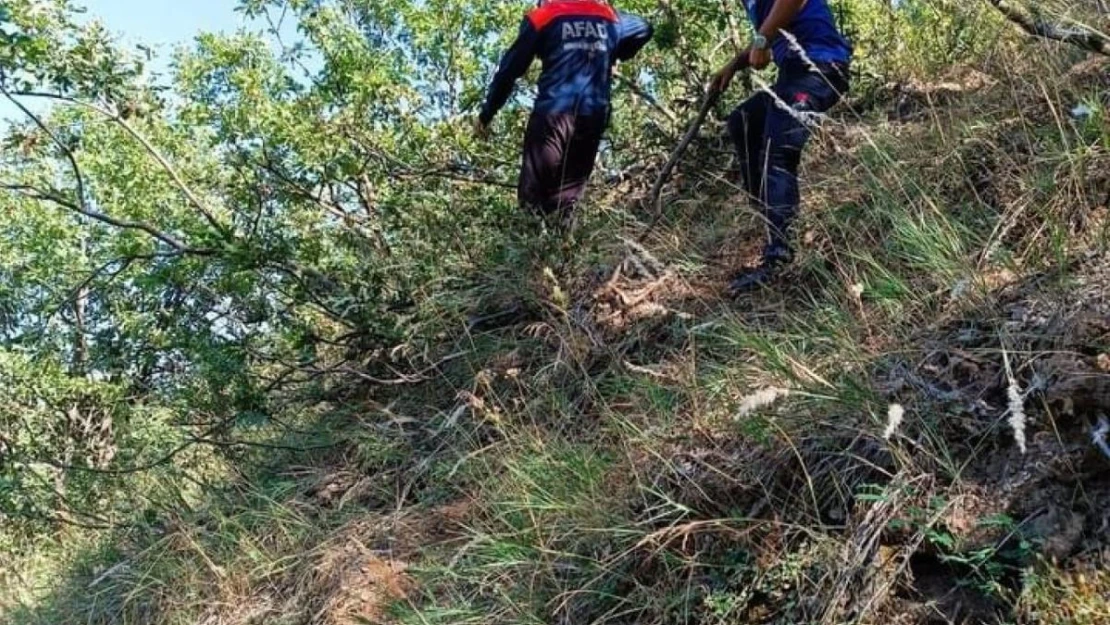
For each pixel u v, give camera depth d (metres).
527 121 5.31
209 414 5.08
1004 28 4.39
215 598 3.97
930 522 2.19
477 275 4.59
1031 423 2.31
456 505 3.56
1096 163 3.08
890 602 2.20
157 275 4.72
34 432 5.36
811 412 2.61
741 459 2.71
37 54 4.50
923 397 2.54
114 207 8.42
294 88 7.02
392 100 6.30
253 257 4.65
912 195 3.49
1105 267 2.67
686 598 2.46
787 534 2.46
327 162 5.58
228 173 5.94
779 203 3.65
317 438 4.80
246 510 4.46
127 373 5.20
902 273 3.22
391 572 3.26
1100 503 2.11
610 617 2.60
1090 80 3.60
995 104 3.88
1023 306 2.69
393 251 5.03
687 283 4.03
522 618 2.72
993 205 3.37
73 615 4.67
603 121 4.86
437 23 7.52
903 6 5.33
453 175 5.62
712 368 3.22
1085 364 2.33
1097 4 3.89
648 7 5.77
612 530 2.67
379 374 4.86
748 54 3.96
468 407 4.05
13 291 5.69
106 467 5.50
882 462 2.46
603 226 4.67
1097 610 1.91
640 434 2.96
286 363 4.85
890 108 4.70
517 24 7.63
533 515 2.95
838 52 3.88
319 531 3.96
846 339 2.84
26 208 9.12
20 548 6.16
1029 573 2.00
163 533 4.79
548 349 4.18
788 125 3.71
